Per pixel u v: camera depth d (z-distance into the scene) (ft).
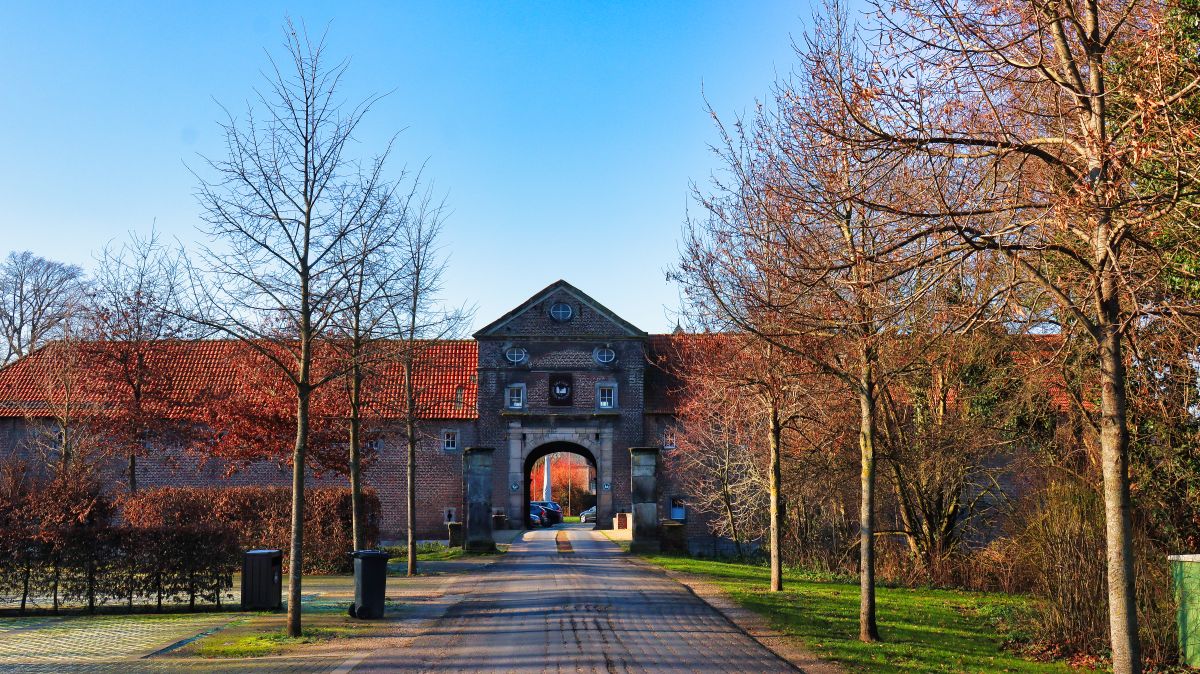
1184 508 53.36
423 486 141.28
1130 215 30.17
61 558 53.67
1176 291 39.01
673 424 146.51
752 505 104.63
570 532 140.77
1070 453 59.41
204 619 49.88
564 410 146.10
